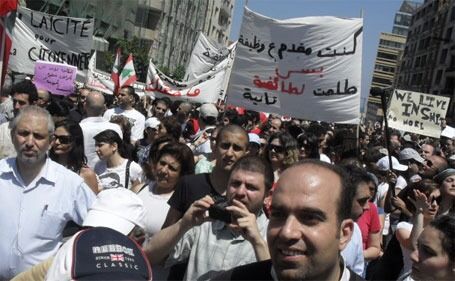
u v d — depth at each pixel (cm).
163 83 1349
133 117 926
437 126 1529
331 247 207
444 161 784
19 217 380
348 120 752
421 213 475
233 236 336
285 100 773
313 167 213
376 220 542
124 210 260
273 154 579
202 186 411
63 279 175
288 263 206
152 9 5559
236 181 321
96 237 185
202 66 1368
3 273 379
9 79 1095
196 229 348
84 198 403
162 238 327
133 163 598
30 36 1091
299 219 207
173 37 6378
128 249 186
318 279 208
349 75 748
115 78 1490
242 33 787
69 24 1098
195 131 1191
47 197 388
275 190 215
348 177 219
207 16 7994
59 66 1069
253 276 245
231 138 406
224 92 2017
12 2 542
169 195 455
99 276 174
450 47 7631
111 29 4238
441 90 7619
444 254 330
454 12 7731
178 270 348
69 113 888
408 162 870
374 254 529
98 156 592
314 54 755
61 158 500
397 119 1553
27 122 375
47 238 388
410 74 9494
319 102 760
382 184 797
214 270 327
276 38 768
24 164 380
